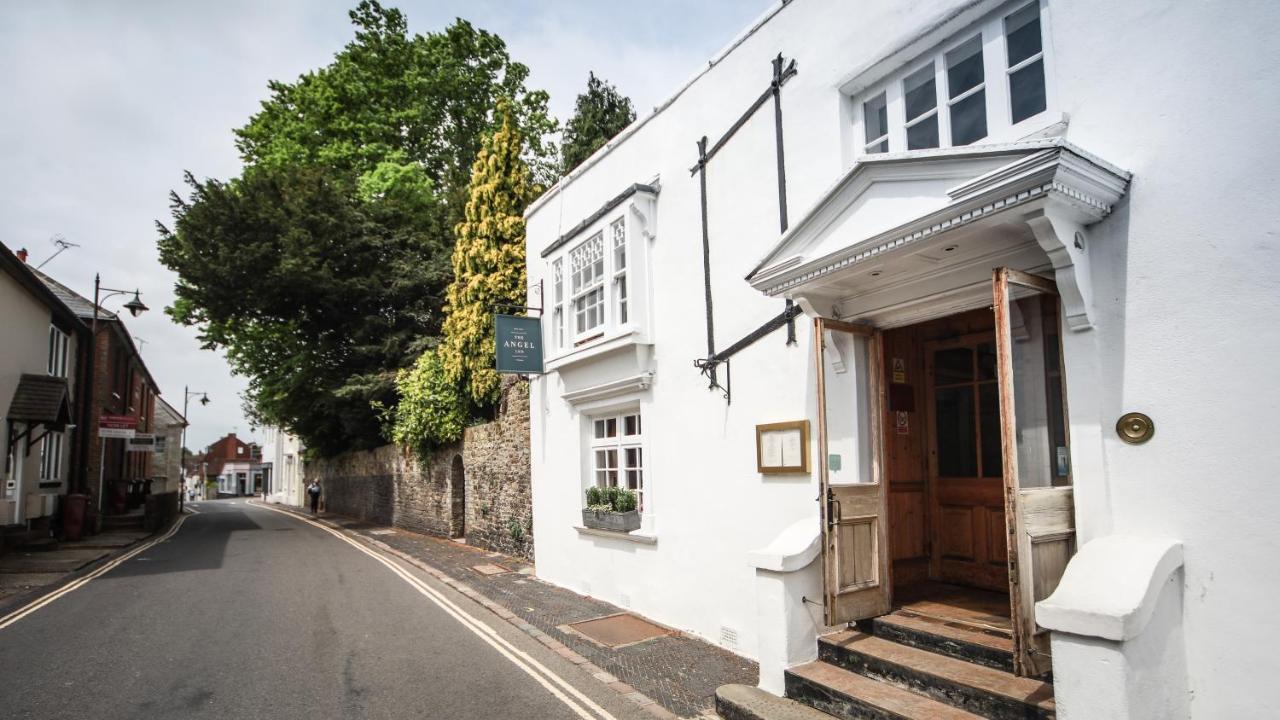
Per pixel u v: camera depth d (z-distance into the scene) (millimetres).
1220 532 3566
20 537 14773
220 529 21062
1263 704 3379
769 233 6621
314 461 31922
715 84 7410
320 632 7734
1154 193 3902
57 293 20594
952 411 6000
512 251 14367
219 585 10648
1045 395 4262
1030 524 3908
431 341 19516
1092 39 4242
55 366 18234
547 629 7746
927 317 5301
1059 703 3422
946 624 4953
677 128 7980
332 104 23844
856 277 5137
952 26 5074
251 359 22922
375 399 20000
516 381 12734
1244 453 3510
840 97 5953
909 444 6082
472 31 25859
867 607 5180
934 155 4262
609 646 7062
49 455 18047
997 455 5656
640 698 5617
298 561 13367
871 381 5555
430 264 20469
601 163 9539
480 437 14461
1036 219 3881
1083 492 4086
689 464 7512
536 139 26438
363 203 21422
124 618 8398
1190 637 3627
